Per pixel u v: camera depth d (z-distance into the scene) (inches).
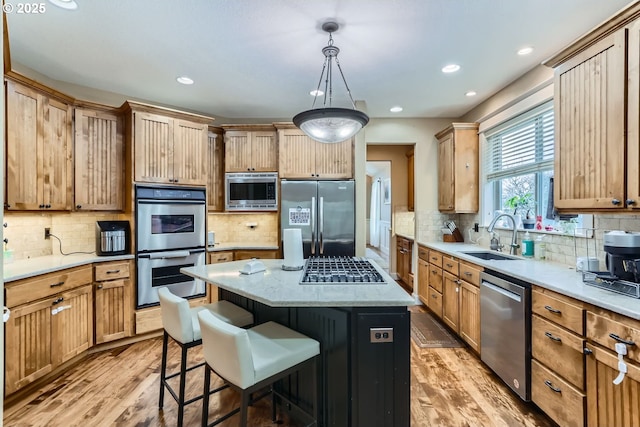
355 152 154.5
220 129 162.4
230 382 56.6
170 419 79.0
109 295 114.9
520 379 83.0
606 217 87.2
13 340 83.6
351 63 110.5
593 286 71.2
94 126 120.0
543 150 113.7
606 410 60.7
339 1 79.3
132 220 121.2
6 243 103.6
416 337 128.8
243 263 98.1
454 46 99.7
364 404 63.8
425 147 172.7
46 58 107.0
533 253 113.7
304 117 80.0
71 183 114.2
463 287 117.1
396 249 230.7
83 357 109.6
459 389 92.0
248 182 160.7
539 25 88.8
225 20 86.7
